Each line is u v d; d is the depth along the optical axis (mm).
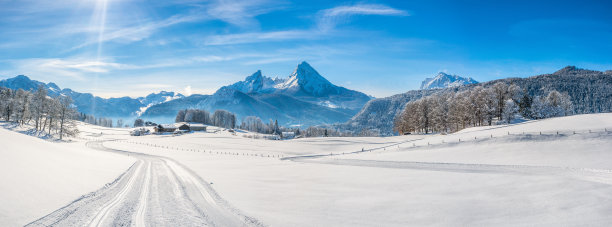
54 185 19094
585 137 44125
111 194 20641
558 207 16547
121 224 13812
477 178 26734
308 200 21344
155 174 33438
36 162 22719
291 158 64688
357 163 48344
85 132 138125
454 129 115125
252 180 31359
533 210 16547
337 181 30047
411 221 16000
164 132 155375
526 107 106188
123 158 53188
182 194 21953
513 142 48312
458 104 106250
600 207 15703
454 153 48000
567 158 36594
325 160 56625
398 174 32312
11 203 14227
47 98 97000
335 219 16438
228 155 70938
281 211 18094
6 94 127500
